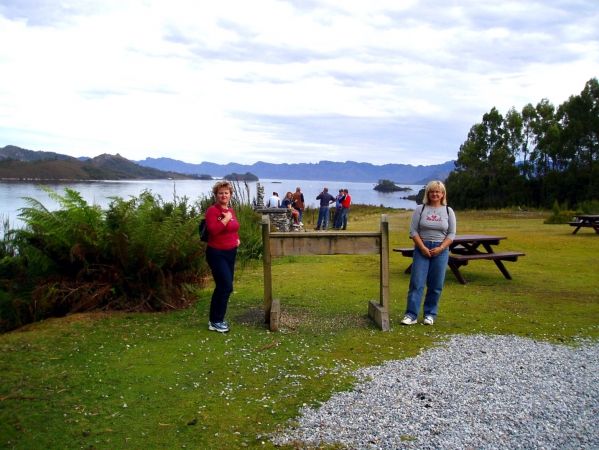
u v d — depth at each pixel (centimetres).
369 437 335
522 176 5359
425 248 614
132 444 328
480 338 555
